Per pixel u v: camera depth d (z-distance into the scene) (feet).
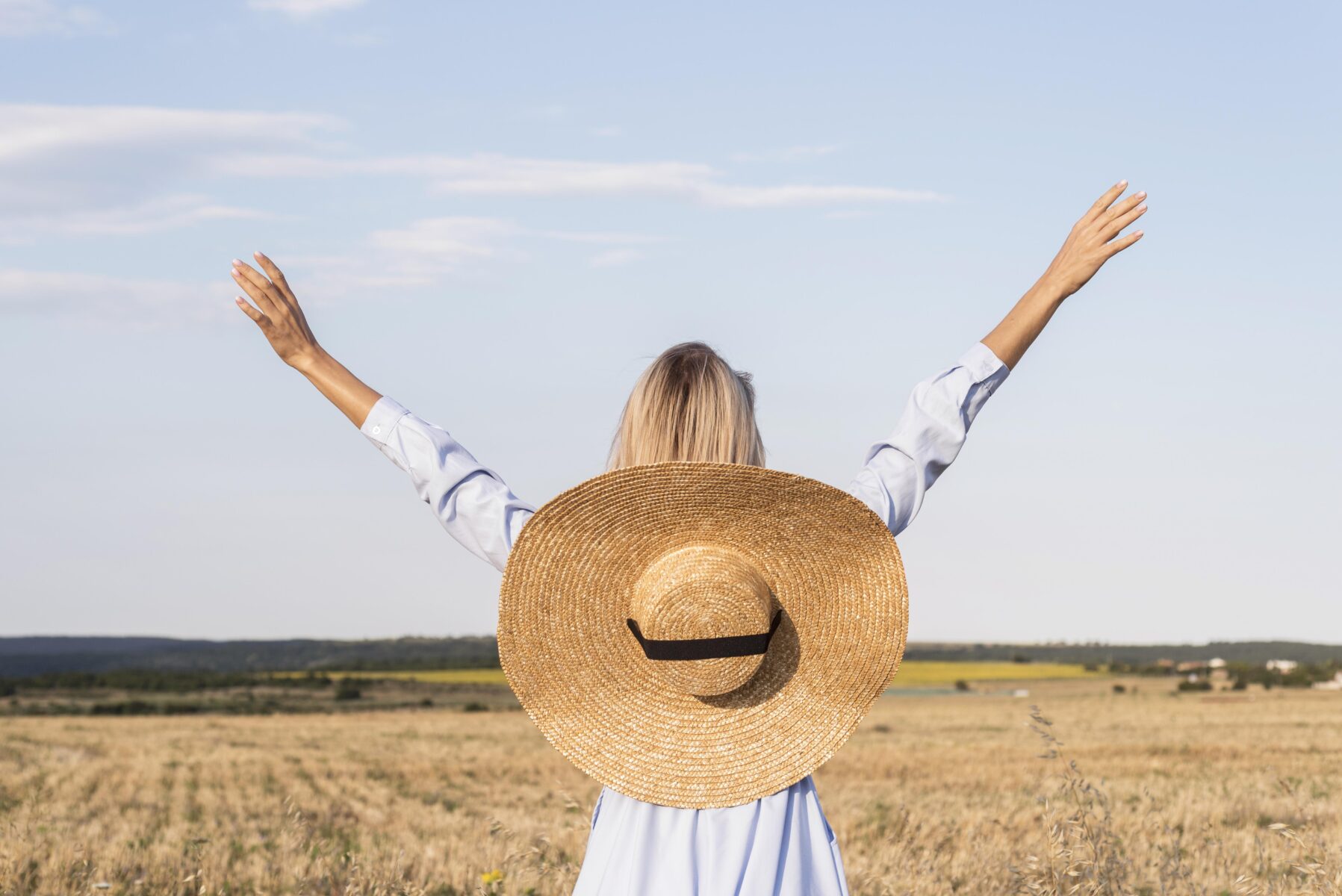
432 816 47.70
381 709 274.98
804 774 8.03
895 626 8.02
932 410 8.60
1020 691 375.86
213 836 37.58
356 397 8.84
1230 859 25.68
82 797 56.49
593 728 8.13
